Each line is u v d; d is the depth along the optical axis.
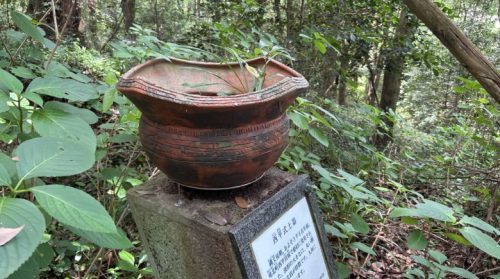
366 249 1.79
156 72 1.38
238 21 3.50
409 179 2.99
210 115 1.05
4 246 0.68
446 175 3.01
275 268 1.30
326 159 2.78
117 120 1.98
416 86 8.25
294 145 2.43
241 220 1.21
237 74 1.50
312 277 1.49
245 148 1.13
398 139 3.77
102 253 1.68
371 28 4.25
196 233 1.27
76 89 1.24
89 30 5.12
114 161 2.26
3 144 1.66
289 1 4.00
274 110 1.18
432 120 6.61
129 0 6.51
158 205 1.33
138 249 1.83
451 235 1.55
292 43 3.56
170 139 1.12
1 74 1.10
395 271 2.04
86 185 2.07
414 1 1.68
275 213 1.33
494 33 7.95
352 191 1.64
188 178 1.21
